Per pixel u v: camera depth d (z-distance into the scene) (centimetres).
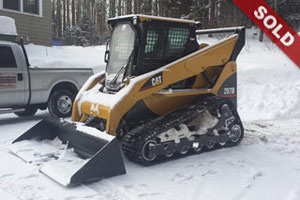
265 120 844
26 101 795
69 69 861
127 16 531
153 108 543
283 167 493
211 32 653
